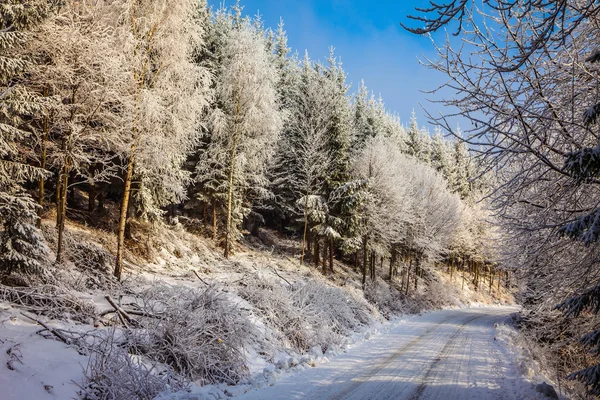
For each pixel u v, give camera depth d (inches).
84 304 305.6
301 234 1417.3
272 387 289.9
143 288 416.2
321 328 498.0
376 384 313.1
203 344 296.7
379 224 1084.5
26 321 255.0
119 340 276.1
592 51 181.3
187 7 524.4
